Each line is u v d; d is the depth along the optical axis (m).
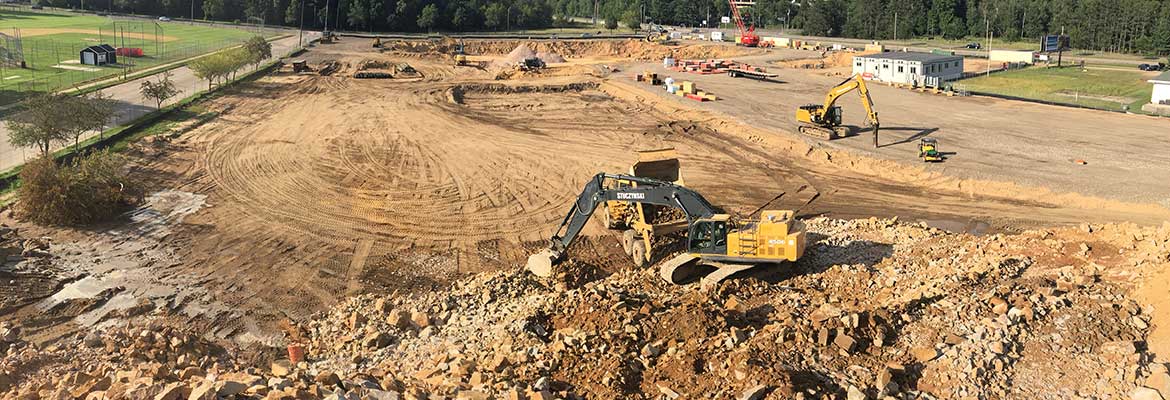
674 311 23.02
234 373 19.69
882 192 44.78
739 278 27.27
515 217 40.31
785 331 20.88
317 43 135.25
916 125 60.47
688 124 64.12
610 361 20.30
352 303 28.75
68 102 48.31
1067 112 65.56
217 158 51.00
